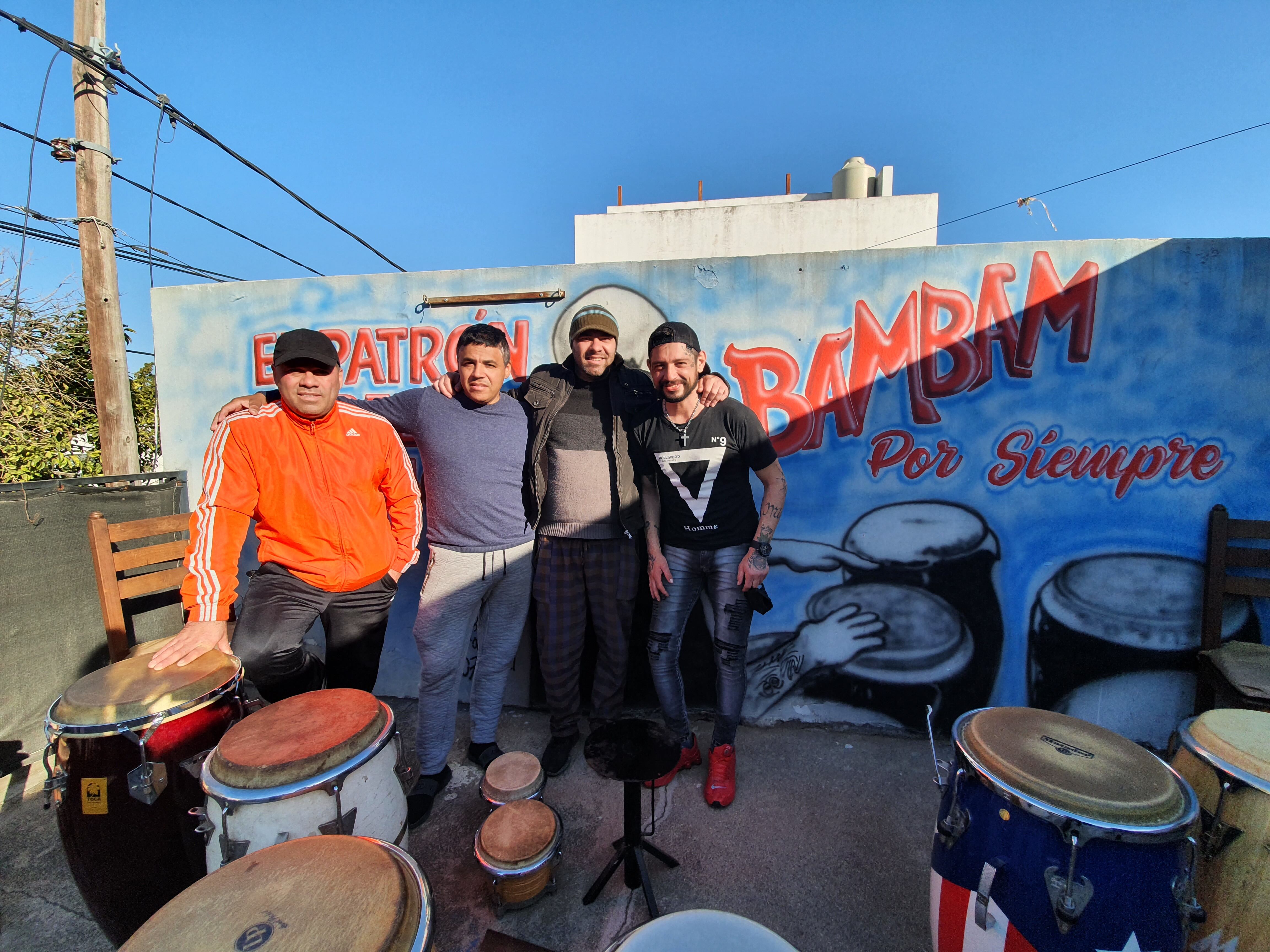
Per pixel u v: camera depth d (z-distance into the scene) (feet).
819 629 9.16
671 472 7.41
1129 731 8.56
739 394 9.14
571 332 7.38
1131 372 8.31
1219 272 8.07
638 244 38.73
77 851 5.08
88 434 16.88
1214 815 4.67
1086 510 8.52
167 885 5.18
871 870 6.36
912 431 8.82
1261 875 4.42
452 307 9.76
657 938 3.52
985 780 4.27
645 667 9.40
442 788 7.61
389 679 10.12
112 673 5.59
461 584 7.33
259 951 3.07
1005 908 4.05
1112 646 8.55
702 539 7.41
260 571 6.82
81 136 12.30
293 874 3.65
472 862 6.54
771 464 7.30
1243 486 8.16
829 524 9.07
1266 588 7.88
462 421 7.32
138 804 5.02
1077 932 3.77
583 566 7.89
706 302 9.16
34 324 16.46
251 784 4.35
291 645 6.66
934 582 8.89
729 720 7.46
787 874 6.30
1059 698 8.71
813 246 37.86
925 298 8.67
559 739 8.18
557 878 6.20
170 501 10.39
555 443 7.77
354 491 6.85
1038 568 8.66
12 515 8.36
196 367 10.39
